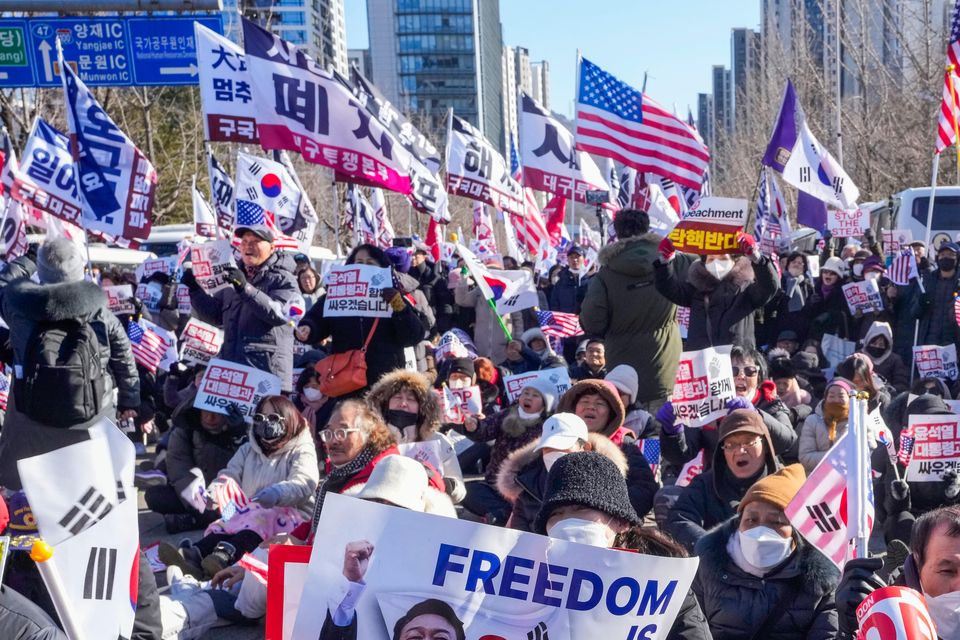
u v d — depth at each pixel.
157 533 7.68
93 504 3.19
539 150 13.66
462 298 13.12
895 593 2.83
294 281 8.56
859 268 15.03
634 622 2.89
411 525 2.85
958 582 3.25
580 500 3.21
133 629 3.84
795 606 4.18
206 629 5.57
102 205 9.16
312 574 2.86
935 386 8.29
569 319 11.16
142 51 14.33
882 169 32.97
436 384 8.93
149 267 15.04
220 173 14.69
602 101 11.84
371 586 2.84
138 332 10.63
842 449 3.85
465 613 2.85
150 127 26.98
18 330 6.54
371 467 5.27
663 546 3.29
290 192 13.37
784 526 4.18
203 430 7.62
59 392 6.41
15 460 6.58
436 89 143.00
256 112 10.16
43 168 11.41
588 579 2.88
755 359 7.13
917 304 12.34
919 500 6.35
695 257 7.80
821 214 15.38
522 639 2.85
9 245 13.27
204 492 7.43
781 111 12.17
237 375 7.54
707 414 6.48
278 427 6.65
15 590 3.56
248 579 5.61
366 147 10.03
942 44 29.27
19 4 12.52
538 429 6.98
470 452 8.08
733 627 4.21
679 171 11.86
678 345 7.69
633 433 6.60
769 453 5.27
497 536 2.86
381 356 8.34
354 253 8.48
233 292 8.51
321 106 9.95
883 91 32.34
